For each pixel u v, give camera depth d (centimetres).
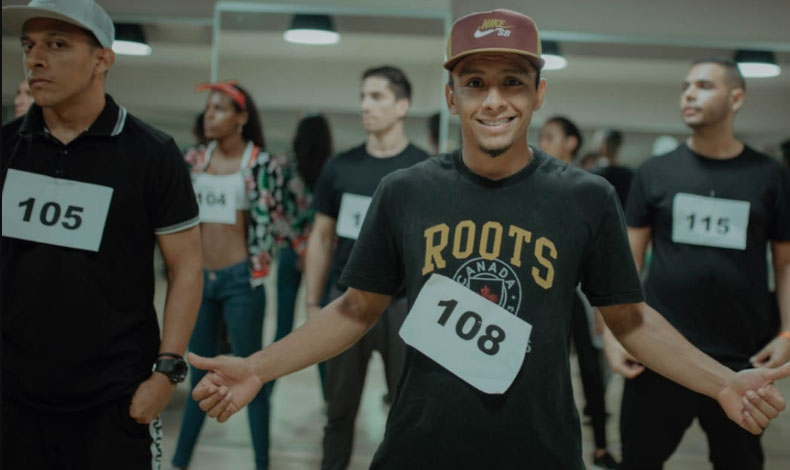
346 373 277
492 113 138
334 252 316
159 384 167
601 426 355
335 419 281
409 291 144
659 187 242
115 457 164
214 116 312
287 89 404
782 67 398
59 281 161
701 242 235
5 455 161
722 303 232
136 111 399
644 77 422
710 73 232
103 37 162
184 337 173
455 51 140
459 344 139
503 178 144
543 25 396
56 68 157
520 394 138
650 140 429
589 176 145
